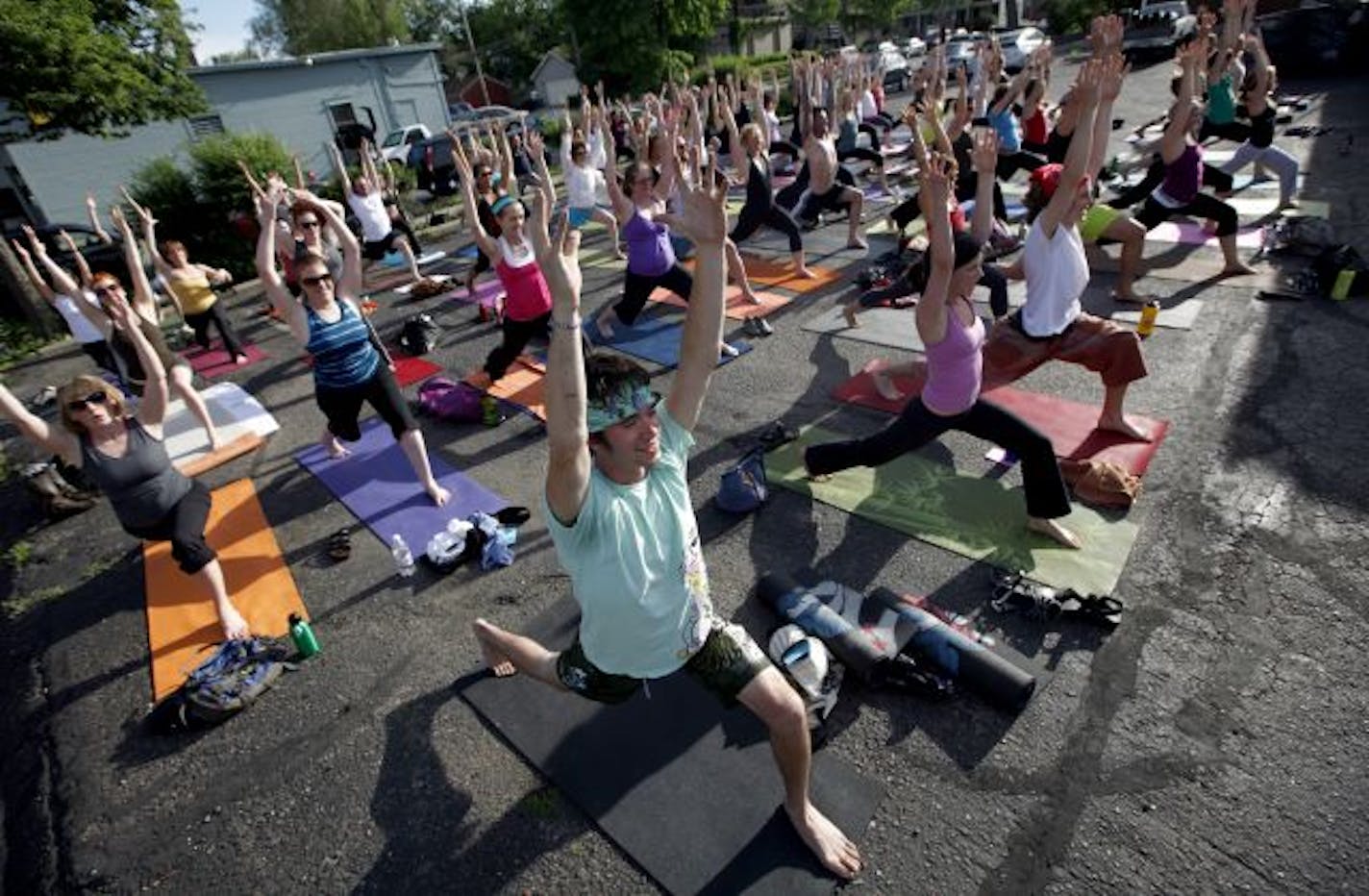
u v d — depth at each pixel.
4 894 2.91
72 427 3.51
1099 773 2.65
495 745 3.07
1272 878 2.29
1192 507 3.89
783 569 3.86
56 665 3.99
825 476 4.56
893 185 12.02
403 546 4.22
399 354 7.80
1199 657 3.05
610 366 1.83
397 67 24.56
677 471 2.06
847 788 2.69
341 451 5.78
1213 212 6.41
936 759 2.77
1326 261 6.00
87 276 5.77
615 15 31.16
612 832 2.63
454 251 12.34
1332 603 3.22
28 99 10.74
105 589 4.59
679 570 2.06
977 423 3.66
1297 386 4.79
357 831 2.83
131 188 13.78
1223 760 2.64
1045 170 7.73
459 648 3.65
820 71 13.54
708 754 2.86
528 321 6.12
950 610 3.45
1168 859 2.37
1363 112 11.34
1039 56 10.11
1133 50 19.81
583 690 2.46
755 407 5.61
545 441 5.61
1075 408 4.90
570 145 10.05
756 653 2.24
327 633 3.89
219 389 7.48
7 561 5.10
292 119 22.53
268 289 4.28
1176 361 5.32
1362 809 2.43
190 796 3.08
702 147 6.44
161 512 3.74
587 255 10.75
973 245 3.39
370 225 10.01
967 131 8.97
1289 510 3.76
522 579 4.09
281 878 2.71
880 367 5.45
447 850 2.70
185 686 3.46
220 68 20.77
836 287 7.91
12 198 17.80
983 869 2.41
